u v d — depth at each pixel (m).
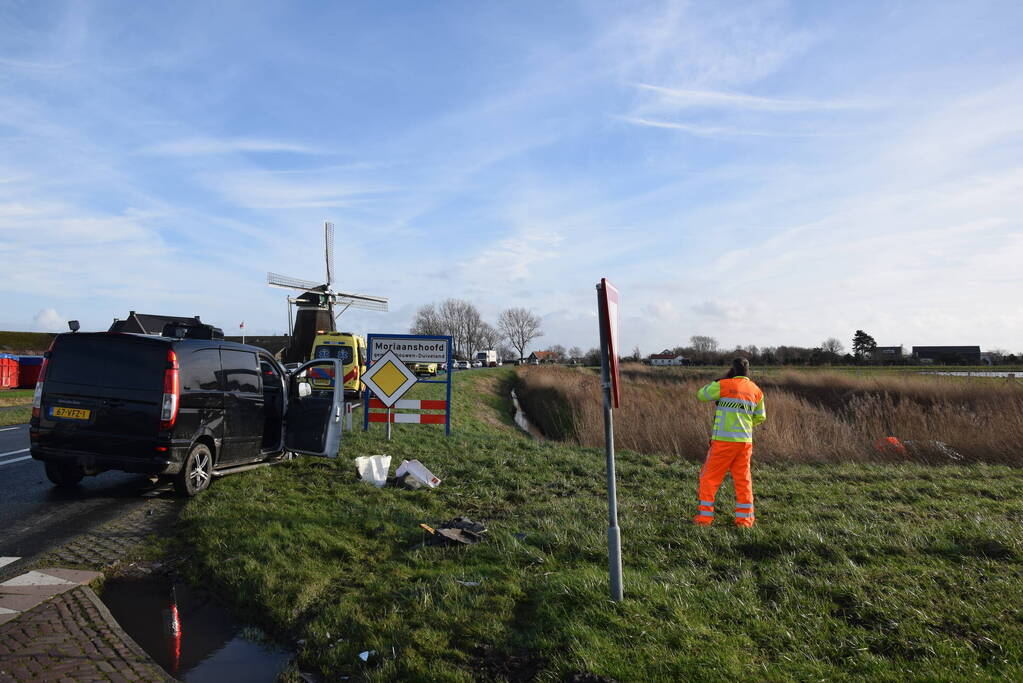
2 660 3.34
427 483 8.05
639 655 3.39
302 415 8.65
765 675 3.23
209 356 7.67
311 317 44.72
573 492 7.88
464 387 32.25
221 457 7.82
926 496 7.49
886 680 3.22
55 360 7.30
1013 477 8.94
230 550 5.24
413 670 3.38
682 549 5.34
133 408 6.98
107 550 5.41
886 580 4.49
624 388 22.84
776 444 11.68
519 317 136.38
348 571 4.93
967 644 3.54
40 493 7.52
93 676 3.27
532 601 4.26
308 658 3.68
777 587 4.38
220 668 3.62
